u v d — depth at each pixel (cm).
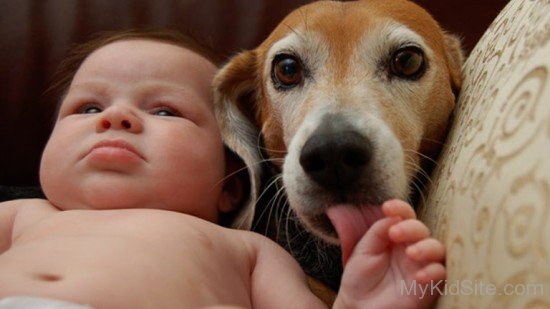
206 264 93
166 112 115
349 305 75
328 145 85
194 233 97
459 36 142
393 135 93
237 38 164
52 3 169
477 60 103
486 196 59
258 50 129
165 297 81
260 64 126
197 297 86
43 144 163
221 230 104
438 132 109
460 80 114
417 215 96
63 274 79
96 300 75
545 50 60
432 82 107
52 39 166
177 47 126
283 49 112
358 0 119
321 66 108
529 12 75
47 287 75
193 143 111
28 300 66
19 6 167
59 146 108
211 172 114
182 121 113
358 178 86
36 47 165
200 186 111
